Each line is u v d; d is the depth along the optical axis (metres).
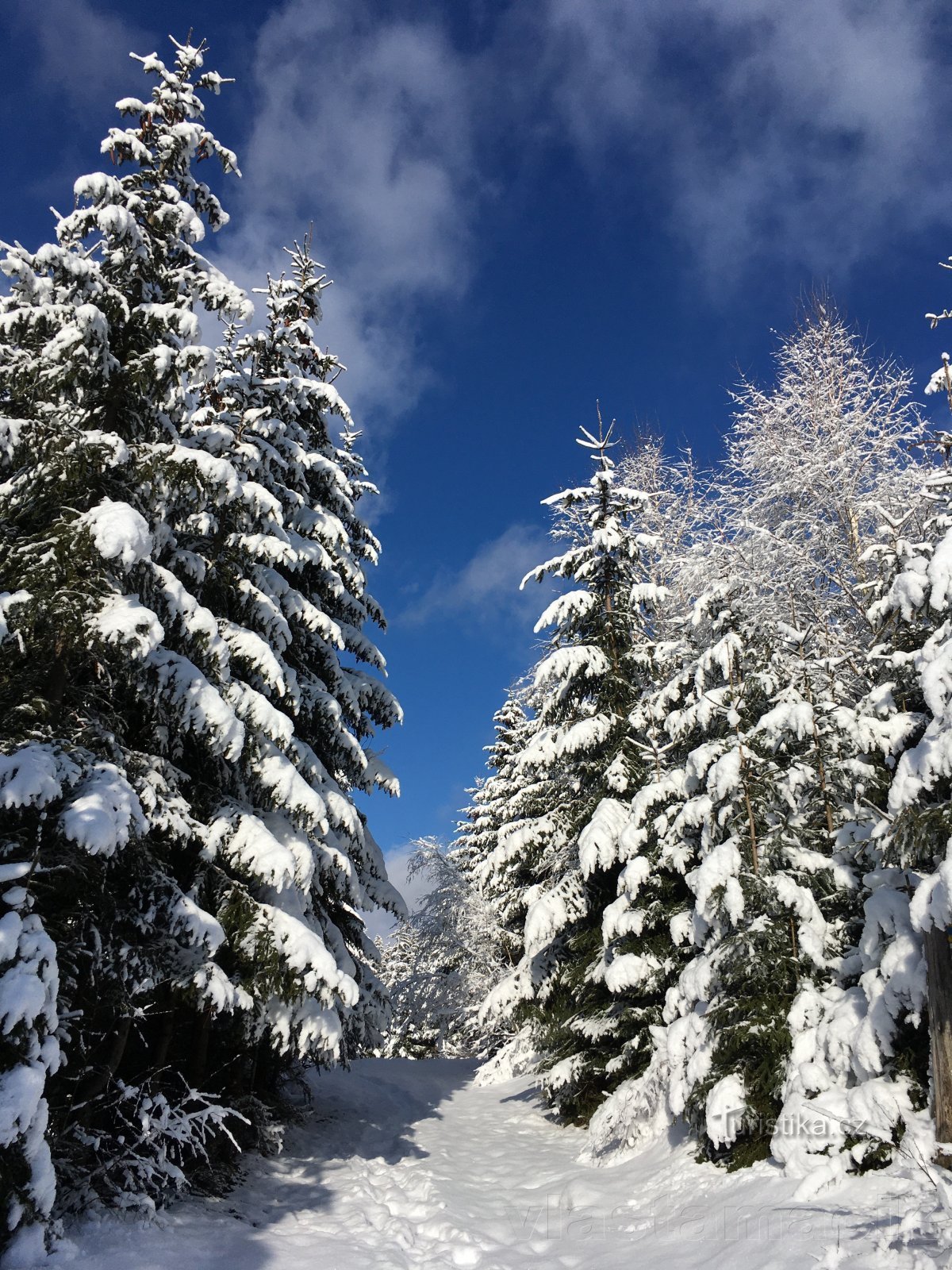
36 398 7.38
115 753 7.30
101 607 6.66
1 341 7.53
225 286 8.52
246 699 8.91
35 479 6.91
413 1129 13.40
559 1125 13.57
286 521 12.30
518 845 14.52
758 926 8.09
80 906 6.63
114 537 6.43
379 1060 23.31
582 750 13.45
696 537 14.07
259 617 10.09
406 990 28.17
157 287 8.55
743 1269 5.19
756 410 15.45
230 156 9.16
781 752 9.59
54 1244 5.59
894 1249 4.67
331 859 10.65
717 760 9.32
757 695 9.99
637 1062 11.29
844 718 8.24
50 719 6.76
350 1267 6.50
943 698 5.89
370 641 14.23
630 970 10.90
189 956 7.67
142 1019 8.32
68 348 7.09
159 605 7.97
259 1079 11.51
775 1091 7.34
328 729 11.96
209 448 9.55
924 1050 6.40
